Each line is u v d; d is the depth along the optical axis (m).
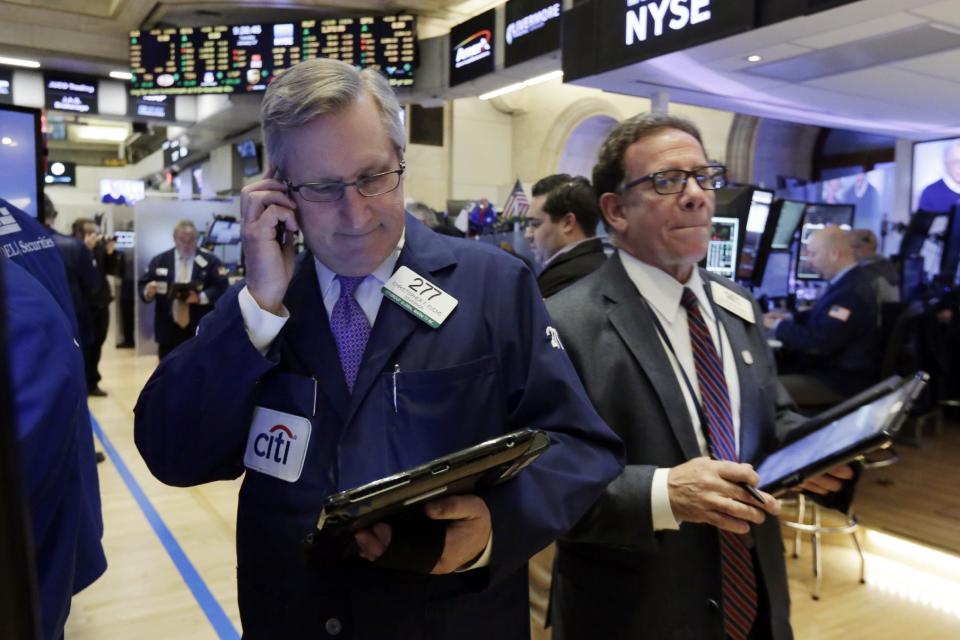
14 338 0.70
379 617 0.88
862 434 0.99
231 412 0.91
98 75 10.18
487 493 0.87
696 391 1.25
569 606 1.25
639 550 1.10
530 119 10.76
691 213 1.24
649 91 3.98
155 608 2.67
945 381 4.88
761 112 4.60
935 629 2.55
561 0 5.57
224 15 8.28
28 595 0.23
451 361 0.95
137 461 4.43
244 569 0.97
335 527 0.71
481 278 1.02
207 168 15.52
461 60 6.86
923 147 5.74
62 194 20.34
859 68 3.45
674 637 1.14
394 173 0.90
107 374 7.27
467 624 0.93
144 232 8.20
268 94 0.90
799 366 3.80
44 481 0.70
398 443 0.90
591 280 1.35
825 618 2.62
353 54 7.77
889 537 3.18
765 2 2.82
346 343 0.97
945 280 4.82
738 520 1.01
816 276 4.84
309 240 0.92
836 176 9.09
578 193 2.31
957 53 3.18
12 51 8.80
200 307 5.34
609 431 1.01
